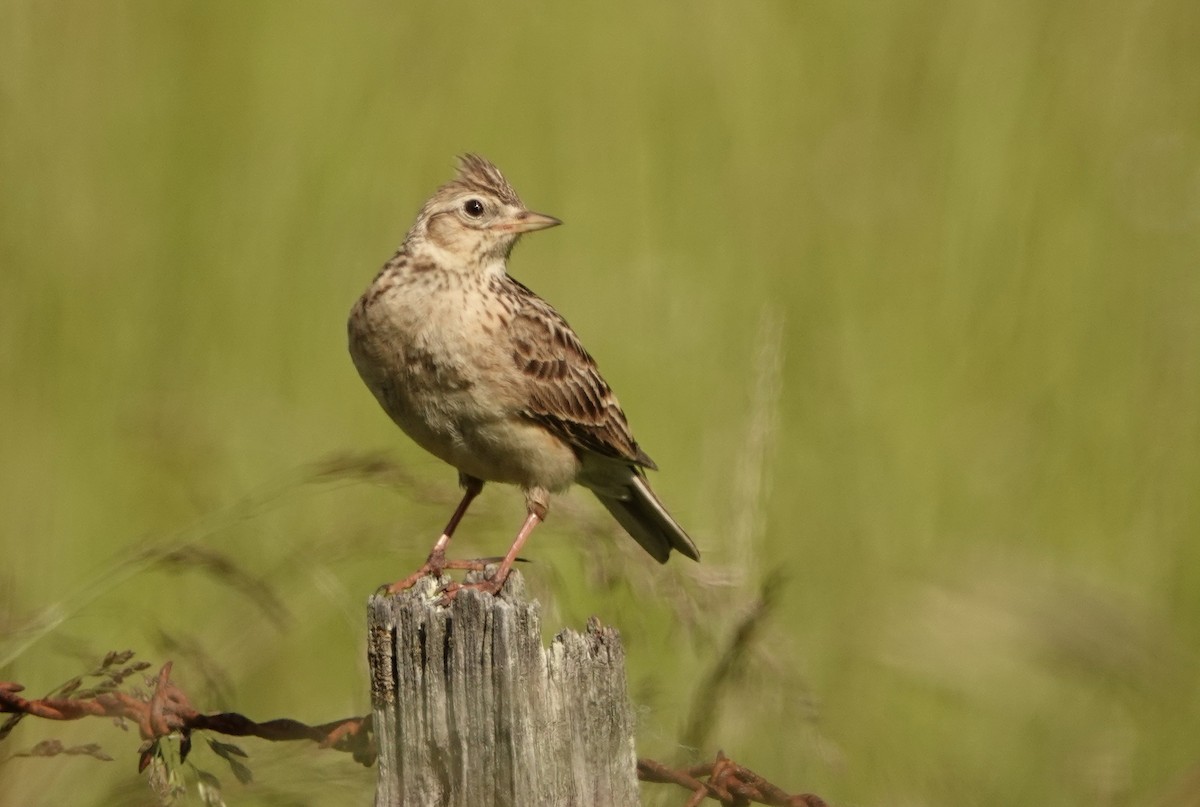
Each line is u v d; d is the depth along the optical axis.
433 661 6.31
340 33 15.73
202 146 15.11
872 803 10.50
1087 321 14.74
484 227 10.16
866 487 13.40
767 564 11.60
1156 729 11.22
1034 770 11.00
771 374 10.75
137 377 14.09
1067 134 15.50
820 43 16.39
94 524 12.92
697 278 14.98
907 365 14.41
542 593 9.54
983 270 14.87
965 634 10.83
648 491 10.48
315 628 11.12
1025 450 13.88
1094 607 10.93
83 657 10.05
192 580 11.93
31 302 13.98
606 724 6.35
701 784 7.59
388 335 9.75
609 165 15.77
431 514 10.73
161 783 7.47
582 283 15.07
